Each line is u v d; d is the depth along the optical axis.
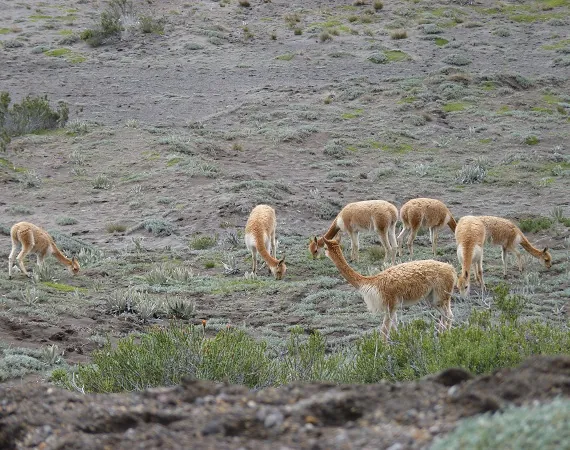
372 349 14.10
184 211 37.44
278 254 31.25
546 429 5.56
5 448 7.57
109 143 49.09
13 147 48.78
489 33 74.00
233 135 50.75
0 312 20.66
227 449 6.57
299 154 47.84
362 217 29.02
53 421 7.77
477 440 5.61
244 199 37.66
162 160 45.66
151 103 58.84
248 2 87.31
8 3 87.00
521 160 45.91
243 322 22.42
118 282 27.59
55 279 27.38
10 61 69.50
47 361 17.31
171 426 7.22
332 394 7.44
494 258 29.61
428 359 12.88
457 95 57.88
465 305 22.28
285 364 14.54
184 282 27.70
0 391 8.52
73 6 88.00
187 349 13.66
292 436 6.76
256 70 66.25
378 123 52.88
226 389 7.98
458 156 47.41
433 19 78.25
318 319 22.56
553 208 37.47
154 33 76.69
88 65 68.50
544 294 24.23
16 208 38.50
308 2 88.19
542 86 60.06
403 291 17.05
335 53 69.06
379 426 6.75
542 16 79.12
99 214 38.41
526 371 7.33
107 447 7.00
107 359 13.61
